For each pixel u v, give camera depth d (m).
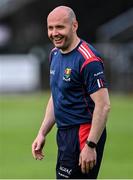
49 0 71.75
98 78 10.37
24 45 74.38
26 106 47.31
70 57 10.55
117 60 60.75
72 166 10.76
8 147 26.09
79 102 10.60
